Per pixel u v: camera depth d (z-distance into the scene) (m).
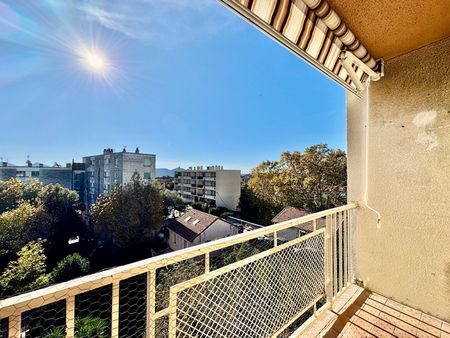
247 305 1.11
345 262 1.89
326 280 1.62
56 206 20.02
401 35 1.38
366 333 1.41
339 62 1.34
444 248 1.50
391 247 1.74
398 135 1.69
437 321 1.50
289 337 1.37
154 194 19.14
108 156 27.47
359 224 1.92
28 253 13.41
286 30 0.96
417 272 1.61
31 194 19.73
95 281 0.67
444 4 1.09
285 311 1.30
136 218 17.69
